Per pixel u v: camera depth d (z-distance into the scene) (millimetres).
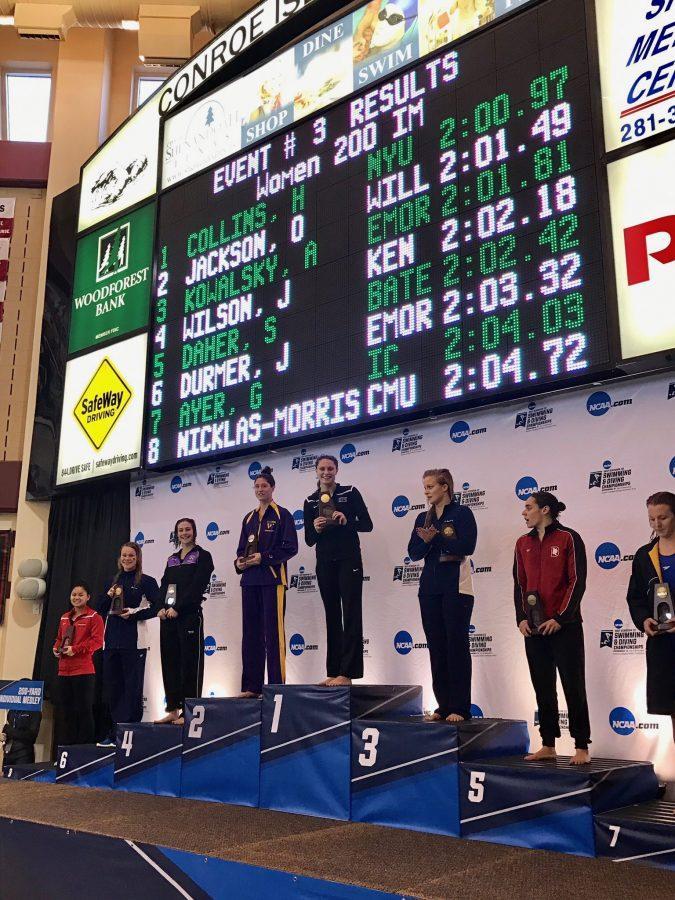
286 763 4809
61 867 4094
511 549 5039
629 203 4578
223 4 8484
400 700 4973
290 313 6145
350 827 4246
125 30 10156
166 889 3633
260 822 4391
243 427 6234
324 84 6449
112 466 7301
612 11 4895
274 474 6363
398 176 5719
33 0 8703
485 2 5598
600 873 3262
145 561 7152
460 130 5457
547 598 4355
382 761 4391
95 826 4266
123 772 5730
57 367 8398
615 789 3791
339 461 5945
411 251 5516
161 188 7551
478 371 5023
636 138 4633
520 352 4863
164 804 5012
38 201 9602
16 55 10250
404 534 5539
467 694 4629
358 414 5547
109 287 7902
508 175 5145
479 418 5305
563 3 5133
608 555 4652
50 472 8195
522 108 5180
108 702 6480
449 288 5266
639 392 4695
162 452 6809
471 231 5238
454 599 4734
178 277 7102
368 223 5809
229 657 6445
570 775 3711
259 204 6605
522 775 3865
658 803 3932
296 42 6742
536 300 4859
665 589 4137
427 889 3025
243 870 3402
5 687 6711
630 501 4629
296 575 6102
